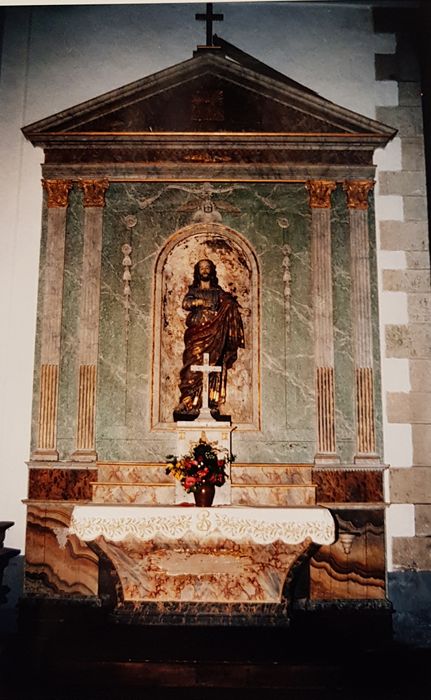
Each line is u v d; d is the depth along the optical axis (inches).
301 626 238.5
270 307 265.3
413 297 267.0
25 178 273.1
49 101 279.4
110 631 228.1
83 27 285.4
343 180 270.8
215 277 269.1
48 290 263.0
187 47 284.5
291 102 273.7
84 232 267.4
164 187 271.9
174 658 203.0
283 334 263.4
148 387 259.6
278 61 284.0
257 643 218.2
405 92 281.9
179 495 242.5
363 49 285.4
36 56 282.5
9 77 280.4
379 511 251.3
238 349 265.7
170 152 271.9
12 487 256.4
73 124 272.2
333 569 246.5
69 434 257.0
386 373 262.4
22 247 269.3
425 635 243.8
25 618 241.9
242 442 256.4
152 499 248.1
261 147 272.1
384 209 272.1
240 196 272.1
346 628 240.7
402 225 271.3
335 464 251.8
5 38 283.3
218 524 217.9
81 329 261.1
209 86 275.4
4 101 278.7
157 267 267.6
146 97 273.9
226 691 186.2
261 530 217.9
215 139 270.8
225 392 262.2
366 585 245.8
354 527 249.6
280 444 256.4
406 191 273.1
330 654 211.8
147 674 195.8
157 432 256.5
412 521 255.3
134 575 237.1
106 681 191.8
